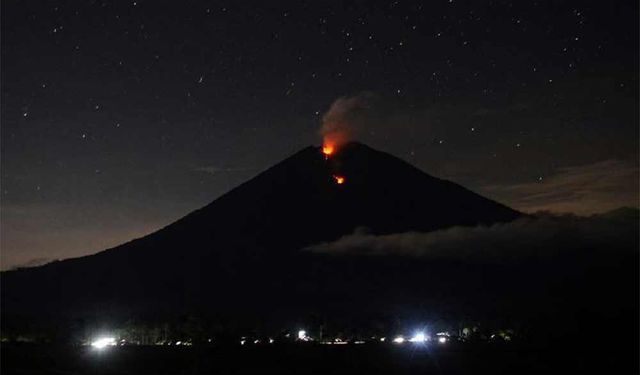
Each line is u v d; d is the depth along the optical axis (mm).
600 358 64750
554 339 77812
